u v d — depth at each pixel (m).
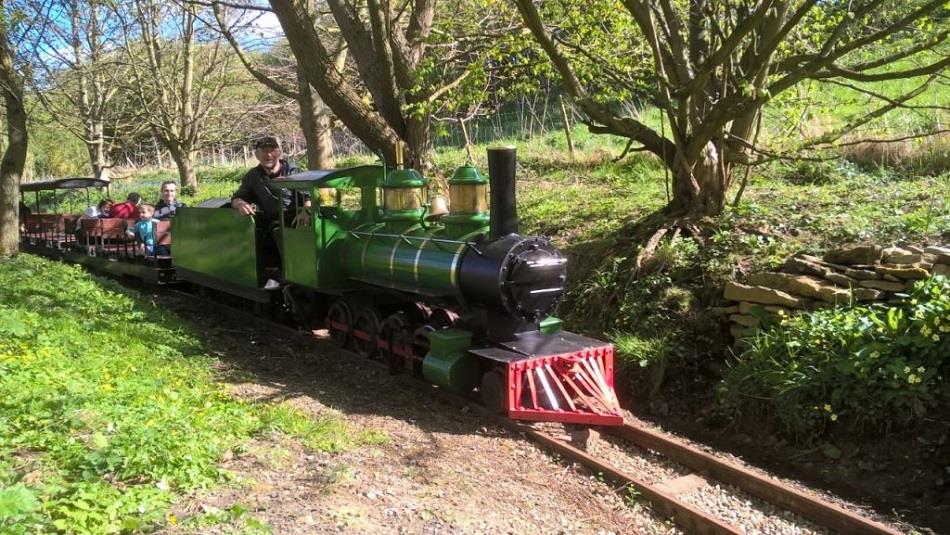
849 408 5.66
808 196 9.18
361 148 27.41
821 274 6.71
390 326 7.64
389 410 6.64
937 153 10.20
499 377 6.25
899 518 4.77
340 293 7.91
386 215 7.97
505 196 6.65
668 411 6.81
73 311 8.38
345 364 8.09
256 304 10.16
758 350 6.35
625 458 5.79
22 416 4.69
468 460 5.51
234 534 3.59
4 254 14.09
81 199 25.66
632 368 7.23
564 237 10.07
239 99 29.28
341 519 4.02
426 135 11.16
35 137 31.58
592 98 8.59
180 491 4.11
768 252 7.53
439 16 12.97
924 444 5.21
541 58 9.63
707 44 9.09
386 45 10.61
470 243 6.73
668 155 8.87
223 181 28.20
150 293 12.30
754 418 6.22
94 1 17.88
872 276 6.34
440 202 8.06
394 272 7.48
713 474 5.43
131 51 24.52
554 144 18.23
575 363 6.31
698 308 7.43
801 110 9.13
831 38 6.86
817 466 5.57
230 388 6.73
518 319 6.47
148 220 12.91
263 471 4.62
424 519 4.27
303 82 15.29
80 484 3.79
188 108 24.23
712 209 8.59
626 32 9.75
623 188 12.07
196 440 4.71
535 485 5.19
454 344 6.66
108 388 5.52
